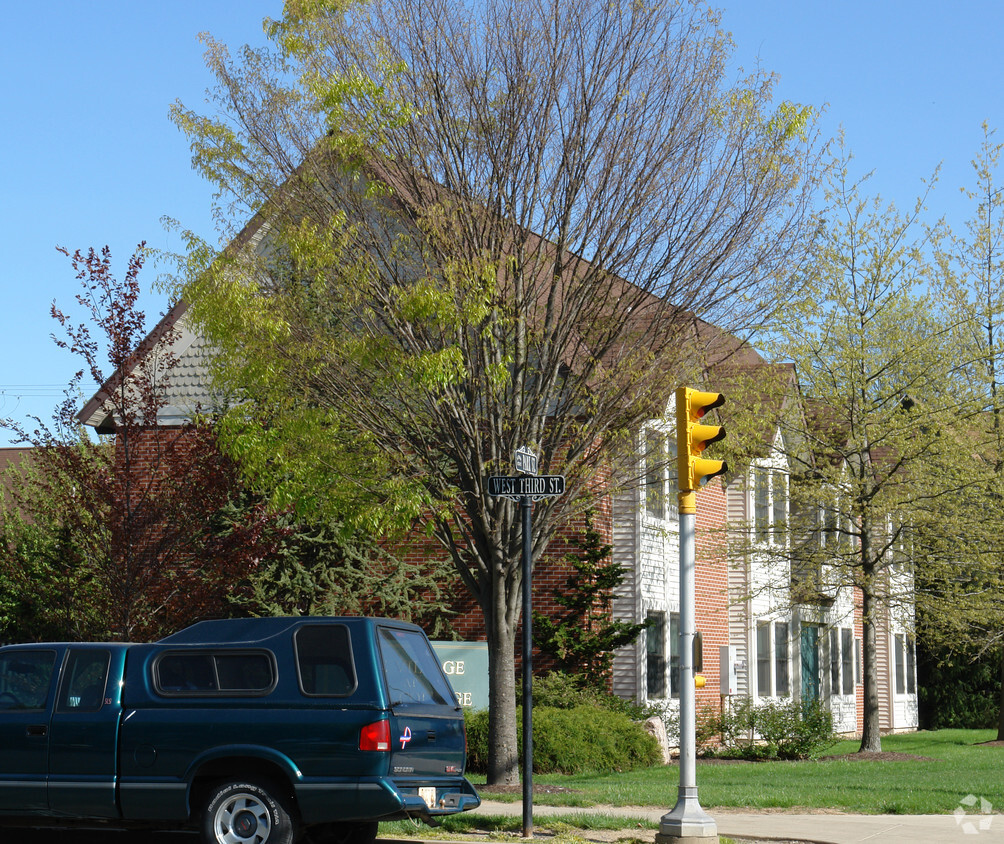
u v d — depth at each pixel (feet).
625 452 51.85
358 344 46.21
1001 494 76.38
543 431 50.75
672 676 77.56
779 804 45.34
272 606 67.77
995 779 55.98
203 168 49.93
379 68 47.93
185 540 55.72
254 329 46.78
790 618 96.94
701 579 84.07
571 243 49.11
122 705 31.81
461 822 39.19
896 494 72.23
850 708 108.99
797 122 50.03
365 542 69.21
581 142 48.62
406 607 70.08
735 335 52.49
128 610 53.93
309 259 46.68
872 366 72.64
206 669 31.68
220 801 30.45
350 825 35.17
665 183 49.32
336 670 30.73
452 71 48.80
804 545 75.61
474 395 48.49
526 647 37.37
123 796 31.19
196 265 48.16
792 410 74.90
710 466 35.88
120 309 55.98
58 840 37.83
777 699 91.71
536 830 37.91
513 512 50.47
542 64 48.62
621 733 62.23
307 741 30.12
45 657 33.24
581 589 69.46
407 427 49.19
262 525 56.24
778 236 50.83
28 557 62.75
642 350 49.44
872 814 43.34
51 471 56.08
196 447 55.62
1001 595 76.38
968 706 122.21
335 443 48.34
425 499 46.70
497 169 47.98
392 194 49.26
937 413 71.41
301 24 50.08
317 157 49.26
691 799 34.01
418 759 31.24
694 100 49.88
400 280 48.88
